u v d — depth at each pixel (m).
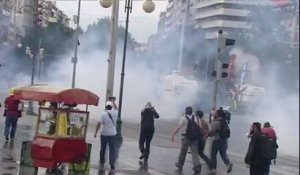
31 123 22.53
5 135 16.08
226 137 13.87
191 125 13.64
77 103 10.21
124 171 12.28
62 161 10.52
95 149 15.96
